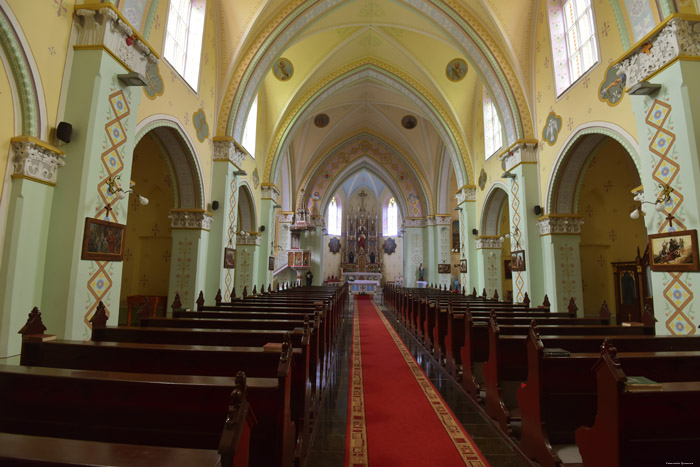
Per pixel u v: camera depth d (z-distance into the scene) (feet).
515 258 38.06
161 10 26.22
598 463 8.70
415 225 82.84
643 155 20.47
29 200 15.81
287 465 9.16
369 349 28.86
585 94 28.86
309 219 83.56
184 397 7.94
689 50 18.40
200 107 32.68
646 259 37.50
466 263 54.08
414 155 78.43
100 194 18.15
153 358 10.75
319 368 17.48
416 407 16.46
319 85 54.49
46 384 8.20
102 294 18.51
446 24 39.32
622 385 8.07
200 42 32.37
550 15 33.60
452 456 12.12
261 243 52.95
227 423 5.30
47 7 16.49
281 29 37.40
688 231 17.74
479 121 52.49
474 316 22.80
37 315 11.62
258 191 51.29
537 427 11.18
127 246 42.01
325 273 106.52
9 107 15.40
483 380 18.20
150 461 4.87
